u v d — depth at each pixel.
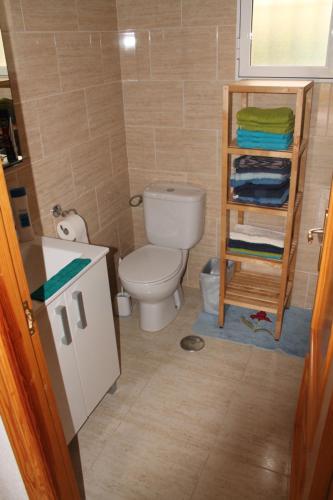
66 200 2.28
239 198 2.27
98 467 1.83
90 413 1.93
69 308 1.65
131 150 2.79
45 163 2.07
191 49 2.37
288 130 2.04
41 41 1.92
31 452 1.14
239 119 2.09
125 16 2.43
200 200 2.58
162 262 2.54
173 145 2.65
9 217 0.94
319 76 2.19
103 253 1.80
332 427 0.85
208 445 1.90
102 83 2.41
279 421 2.01
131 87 2.60
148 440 1.94
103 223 2.67
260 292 2.57
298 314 2.73
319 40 2.14
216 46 2.31
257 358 2.39
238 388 2.20
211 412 2.07
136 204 2.95
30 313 1.06
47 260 1.89
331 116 2.23
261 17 2.20
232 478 1.76
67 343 1.63
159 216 2.67
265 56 2.27
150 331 2.63
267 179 2.19
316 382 1.31
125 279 2.40
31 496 1.23
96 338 1.88
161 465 1.83
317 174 2.38
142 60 2.50
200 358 2.41
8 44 1.75
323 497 0.96
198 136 2.56
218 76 2.37
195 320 2.71
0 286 0.95
